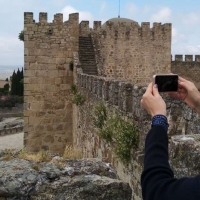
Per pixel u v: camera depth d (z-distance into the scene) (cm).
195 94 378
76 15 2772
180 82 384
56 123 2798
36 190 761
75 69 2609
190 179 272
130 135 930
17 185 755
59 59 2777
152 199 276
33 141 2781
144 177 294
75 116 2512
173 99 730
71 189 769
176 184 273
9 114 7912
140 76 3062
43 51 2755
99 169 849
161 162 296
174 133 729
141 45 3048
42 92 2773
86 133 1922
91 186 773
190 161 453
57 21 2755
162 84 375
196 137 495
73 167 841
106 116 1347
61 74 2788
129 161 963
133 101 963
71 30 2778
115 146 1090
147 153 308
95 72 2717
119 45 2988
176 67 4441
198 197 259
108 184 777
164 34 3103
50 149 2792
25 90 2764
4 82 15012
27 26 2723
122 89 1084
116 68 2995
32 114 2777
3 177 766
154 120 330
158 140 312
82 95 2142
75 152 1118
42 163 843
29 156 901
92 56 2848
